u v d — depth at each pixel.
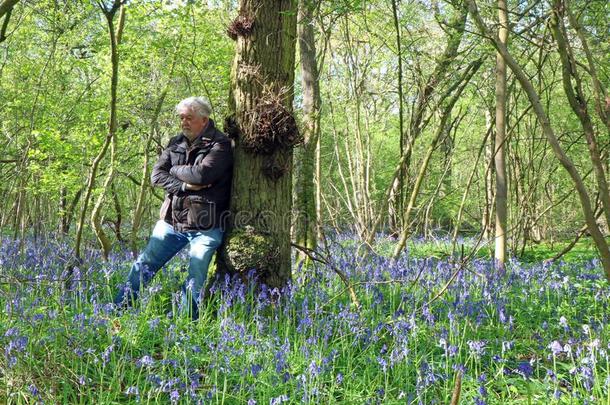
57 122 9.66
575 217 14.99
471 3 4.11
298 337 5.26
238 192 5.82
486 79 10.66
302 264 6.84
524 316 6.55
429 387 4.34
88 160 10.40
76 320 4.88
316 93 8.29
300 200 7.94
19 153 9.57
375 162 19.95
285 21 5.82
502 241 9.21
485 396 3.90
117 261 8.20
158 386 4.16
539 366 4.91
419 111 10.30
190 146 5.85
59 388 4.14
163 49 9.77
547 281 7.92
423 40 10.55
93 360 4.44
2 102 9.70
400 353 4.59
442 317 5.98
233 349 4.61
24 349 4.31
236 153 5.86
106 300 6.13
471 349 4.67
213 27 10.36
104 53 9.58
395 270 7.71
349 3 6.02
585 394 4.18
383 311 6.21
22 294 5.33
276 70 5.79
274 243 5.84
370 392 4.27
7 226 11.59
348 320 5.27
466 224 20.50
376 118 16.30
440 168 15.06
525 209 12.05
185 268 7.00
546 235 15.77
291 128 5.77
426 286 6.91
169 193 5.98
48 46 9.85
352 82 12.91
